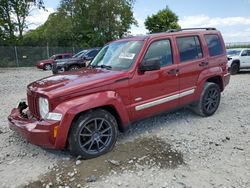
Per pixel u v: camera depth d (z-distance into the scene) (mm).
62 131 3836
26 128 3953
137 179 3588
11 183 3586
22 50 31047
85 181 3561
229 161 4066
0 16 34438
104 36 39844
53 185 3500
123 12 40000
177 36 5395
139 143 4688
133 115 4648
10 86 12055
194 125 5594
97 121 4203
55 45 37688
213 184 3475
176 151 4375
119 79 4395
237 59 16016
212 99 6148
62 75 4785
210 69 5949
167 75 5051
